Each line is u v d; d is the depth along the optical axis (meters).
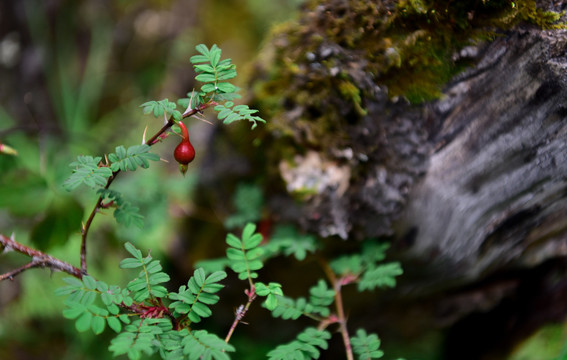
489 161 0.55
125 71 1.24
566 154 0.53
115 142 1.06
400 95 0.53
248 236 0.49
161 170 0.94
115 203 0.48
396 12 0.52
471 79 0.53
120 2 1.27
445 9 0.51
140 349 0.43
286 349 0.47
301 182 0.56
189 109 0.45
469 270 0.62
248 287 0.64
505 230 0.60
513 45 0.51
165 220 0.70
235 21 1.23
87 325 0.43
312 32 0.55
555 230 0.61
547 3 0.50
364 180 0.56
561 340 0.66
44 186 0.64
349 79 0.53
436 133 0.55
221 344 0.44
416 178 0.56
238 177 0.61
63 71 1.24
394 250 0.59
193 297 0.46
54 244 0.62
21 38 1.27
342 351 0.70
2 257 0.83
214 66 0.45
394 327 0.71
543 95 0.52
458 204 0.57
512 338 0.69
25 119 1.22
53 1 1.27
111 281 0.82
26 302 0.85
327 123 0.55
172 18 1.25
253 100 0.56
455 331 0.74
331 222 0.57
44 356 0.84
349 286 0.62
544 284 0.67
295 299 0.64
